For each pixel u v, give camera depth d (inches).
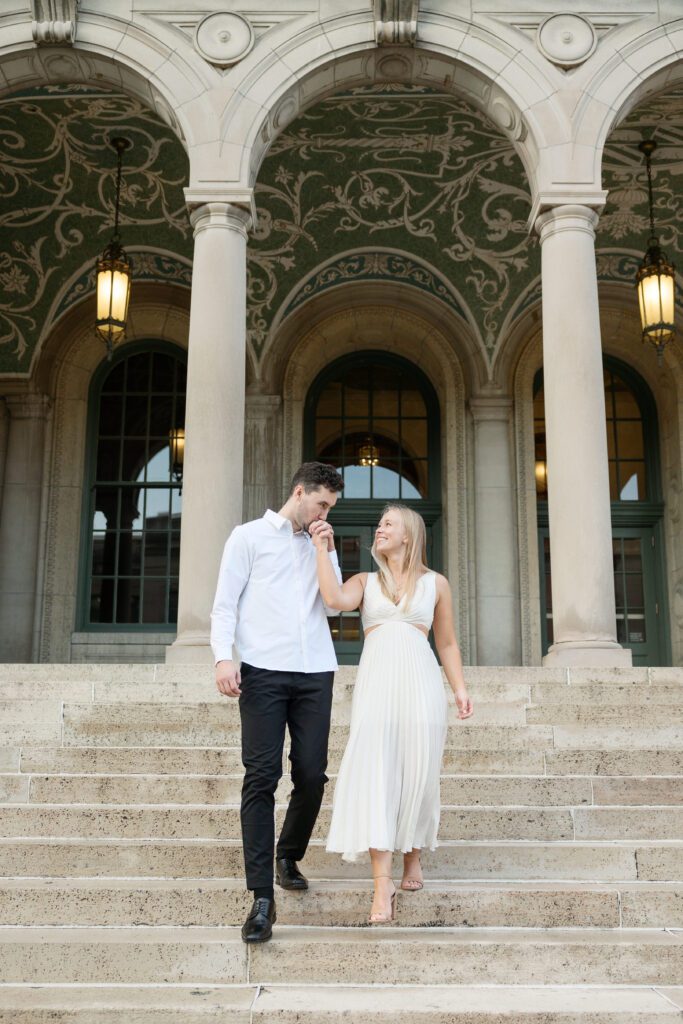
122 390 518.0
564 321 322.7
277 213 472.1
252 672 155.6
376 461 519.8
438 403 522.9
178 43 338.6
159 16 341.1
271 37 339.9
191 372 317.1
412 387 530.3
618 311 505.4
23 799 197.5
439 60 343.0
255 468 490.3
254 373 496.7
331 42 339.6
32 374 494.0
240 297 324.8
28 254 482.9
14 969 139.4
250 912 146.9
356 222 475.8
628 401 529.0
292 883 156.8
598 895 156.4
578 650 296.4
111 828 184.9
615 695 253.4
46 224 475.2
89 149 443.5
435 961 140.3
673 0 345.7
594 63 341.1
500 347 498.6
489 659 474.9
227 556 159.3
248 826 148.4
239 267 326.6
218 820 185.0
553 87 338.6
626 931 152.6
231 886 159.0
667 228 479.2
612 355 530.0
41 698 255.3
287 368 501.0
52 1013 124.5
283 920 155.6
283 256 485.4
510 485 490.3
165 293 502.0
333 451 521.3
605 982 140.2
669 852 172.7
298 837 158.1
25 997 130.6
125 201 468.8
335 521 514.9
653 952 141.3
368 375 530.9
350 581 165.8
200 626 296.8
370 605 163.3
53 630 479.8
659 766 211.5
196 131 333.4
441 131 436.8
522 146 348.8
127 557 500.7
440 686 159.8
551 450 319.0
